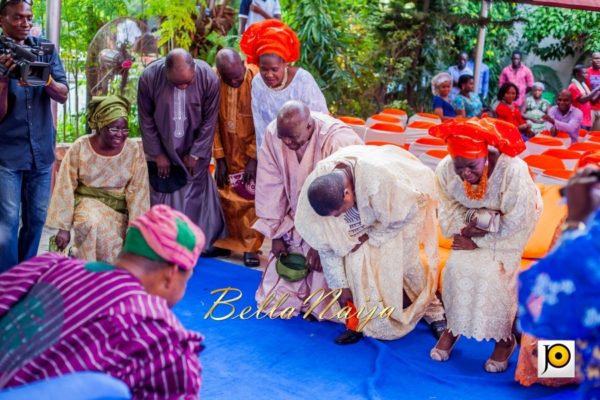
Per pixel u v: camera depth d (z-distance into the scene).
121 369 2.16
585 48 14.91
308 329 4.58
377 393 3.78
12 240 4.80
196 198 5.52
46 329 2.16
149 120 5.29
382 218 4.04
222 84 5.55
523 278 2.34
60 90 4.71
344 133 4.49
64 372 2.12
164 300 2.28
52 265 2.34
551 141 6.51
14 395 1.92
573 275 2.18
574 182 2.30
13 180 4.73
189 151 5.38
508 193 3.75
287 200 4.70
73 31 8.04
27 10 4.45
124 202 4.76
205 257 5.91
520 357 3.88
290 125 4.24
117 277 2.24
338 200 3.90
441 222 4.04
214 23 8.30
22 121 4.69
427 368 4.12
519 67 11.45
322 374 4.02
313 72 9.80
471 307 3.99
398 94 11.08
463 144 3.60
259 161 4.66
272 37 5.00
